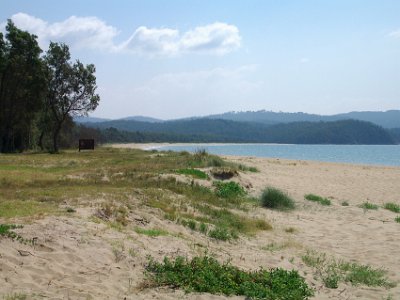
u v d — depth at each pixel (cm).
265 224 1284
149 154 3766
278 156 7438
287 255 998
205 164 2462
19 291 588
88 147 4991
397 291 777
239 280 741
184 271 739
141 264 770
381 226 1376
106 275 697
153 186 1623
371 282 820
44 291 601
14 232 771
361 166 4053
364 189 2269
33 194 1224
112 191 1353
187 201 1427
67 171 2192
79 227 877
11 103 4666
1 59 4434
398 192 2186
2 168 2244
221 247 1015
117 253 791
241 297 677
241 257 936
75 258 733
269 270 851
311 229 1311
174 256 838
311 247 1098
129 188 1459
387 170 3603
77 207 1068
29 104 4759
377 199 1956
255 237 1161
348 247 1113
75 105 4925
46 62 4831
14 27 4556
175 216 1182
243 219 1324
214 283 709
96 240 823
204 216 1291
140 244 871
